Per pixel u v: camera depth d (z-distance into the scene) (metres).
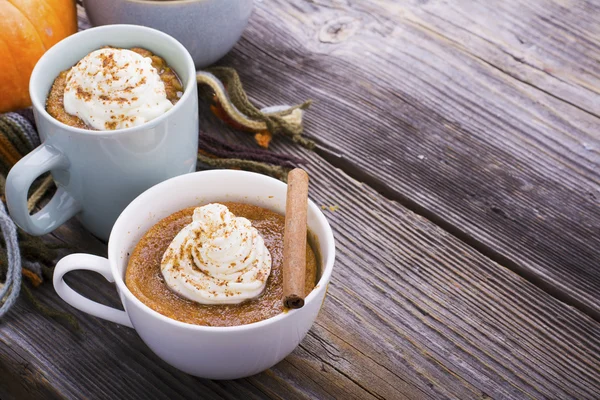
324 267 0.70
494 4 0.95
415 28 0.93
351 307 0.75
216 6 0.83
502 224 0.80
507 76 0.90
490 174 0.83
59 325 0.74
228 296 0.70
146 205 0.72
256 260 0.71
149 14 0.82
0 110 0.84
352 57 0.91
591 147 0.85
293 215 0.69
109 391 0.72
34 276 0.75
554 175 0.83
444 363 0.74
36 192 0.79
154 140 0.73
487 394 0.73
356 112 0.87
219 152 0.82
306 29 0.93
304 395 0.72
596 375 0.74
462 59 0.91
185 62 0.76
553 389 0.73
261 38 0.92
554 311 0.76
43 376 0.72
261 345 0.67
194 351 0.67
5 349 0.73
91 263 0.69
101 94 0.74
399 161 0.84
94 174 0.74
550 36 0.93
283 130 0.84
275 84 0.89
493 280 0.77
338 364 0.73
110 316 0.71
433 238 0.79
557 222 0.81
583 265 0.79
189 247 0.70
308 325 0.69
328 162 0.84
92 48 0.78
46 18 0.83
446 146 0.85
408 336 0.74
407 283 0.77
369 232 0.79
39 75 0.75
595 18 0.94
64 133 0.72
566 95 0.88
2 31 0.81
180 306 0.70
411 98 0.88
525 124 0.86
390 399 0.72
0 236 0.77
